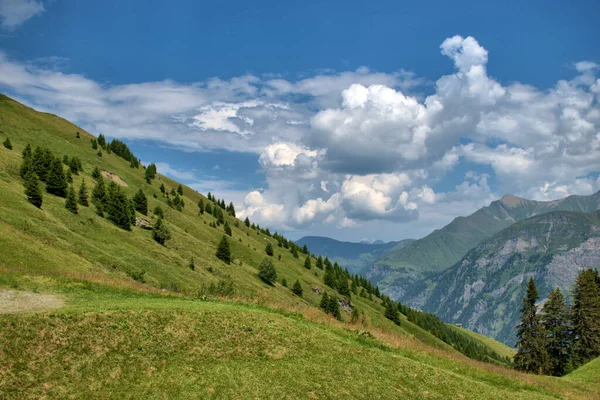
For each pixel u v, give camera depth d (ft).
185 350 72.79
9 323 64.90
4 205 207.51
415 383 83.30
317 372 76.33
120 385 59.06
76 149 549.54
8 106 599.98
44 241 183.42
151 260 263.08
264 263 468.34
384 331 124.26
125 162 653.30
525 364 244.63
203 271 327.47
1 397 50.62
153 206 486.38
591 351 228.43
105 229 276.41
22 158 344.28
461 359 119.14
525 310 252.01
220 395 61.98
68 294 92.84
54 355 61.26
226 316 90.12
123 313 78.13
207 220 619.67
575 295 245.24
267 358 77.87
